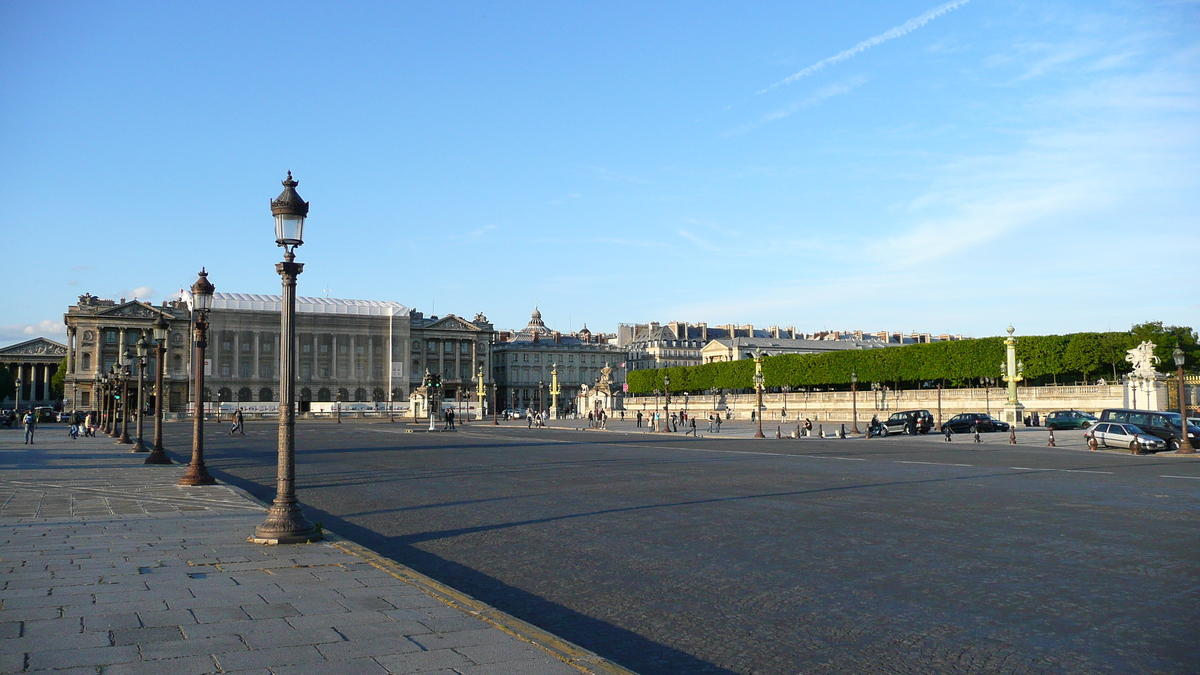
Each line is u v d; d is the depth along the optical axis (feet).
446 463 137.18
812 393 388.16
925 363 367.04
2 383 622.95
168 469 119.85
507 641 30.40
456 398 619.67
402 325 632.79
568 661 28.02
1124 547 53.16
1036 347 330.34
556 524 65.67
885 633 34.78
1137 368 259.19
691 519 67.36
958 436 230.68
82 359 561.02
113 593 38.19
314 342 605.73
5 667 26.84
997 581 44.01
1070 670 30.12
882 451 165.48
